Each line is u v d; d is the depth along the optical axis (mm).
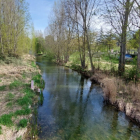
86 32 12344
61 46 23688
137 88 6266
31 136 3465
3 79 7660
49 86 8867
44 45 45406
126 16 7789
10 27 14500
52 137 3590
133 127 4273
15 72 9453
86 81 10734
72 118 4730
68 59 23531
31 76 9664
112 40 9672
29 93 6215
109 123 4484
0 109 4418
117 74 9453
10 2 14133
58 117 4746
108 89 6273
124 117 4883
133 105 5238
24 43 21203
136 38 7332
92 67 12055
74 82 10336
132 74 7965
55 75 12938
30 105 5168
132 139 3678
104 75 9805
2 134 3197
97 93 7711
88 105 5965
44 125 4152
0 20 12992
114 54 11250
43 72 14359
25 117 4227
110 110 5492
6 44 14906
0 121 3643
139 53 8016
